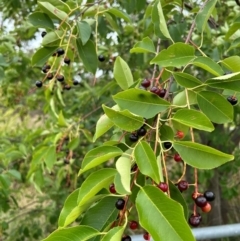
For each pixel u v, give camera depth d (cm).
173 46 37
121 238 29
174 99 39
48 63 67
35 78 132
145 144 31
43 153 75
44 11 55
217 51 78
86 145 123
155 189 27
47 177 132
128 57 114
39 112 176
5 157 94
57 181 114
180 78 37
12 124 154
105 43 121
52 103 82
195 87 36
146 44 43
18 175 91
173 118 34
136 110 35
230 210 172
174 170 144
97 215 31
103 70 138
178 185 33
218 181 150
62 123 80
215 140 123
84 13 60
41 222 162
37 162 75
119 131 42
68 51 59
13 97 134
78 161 118
